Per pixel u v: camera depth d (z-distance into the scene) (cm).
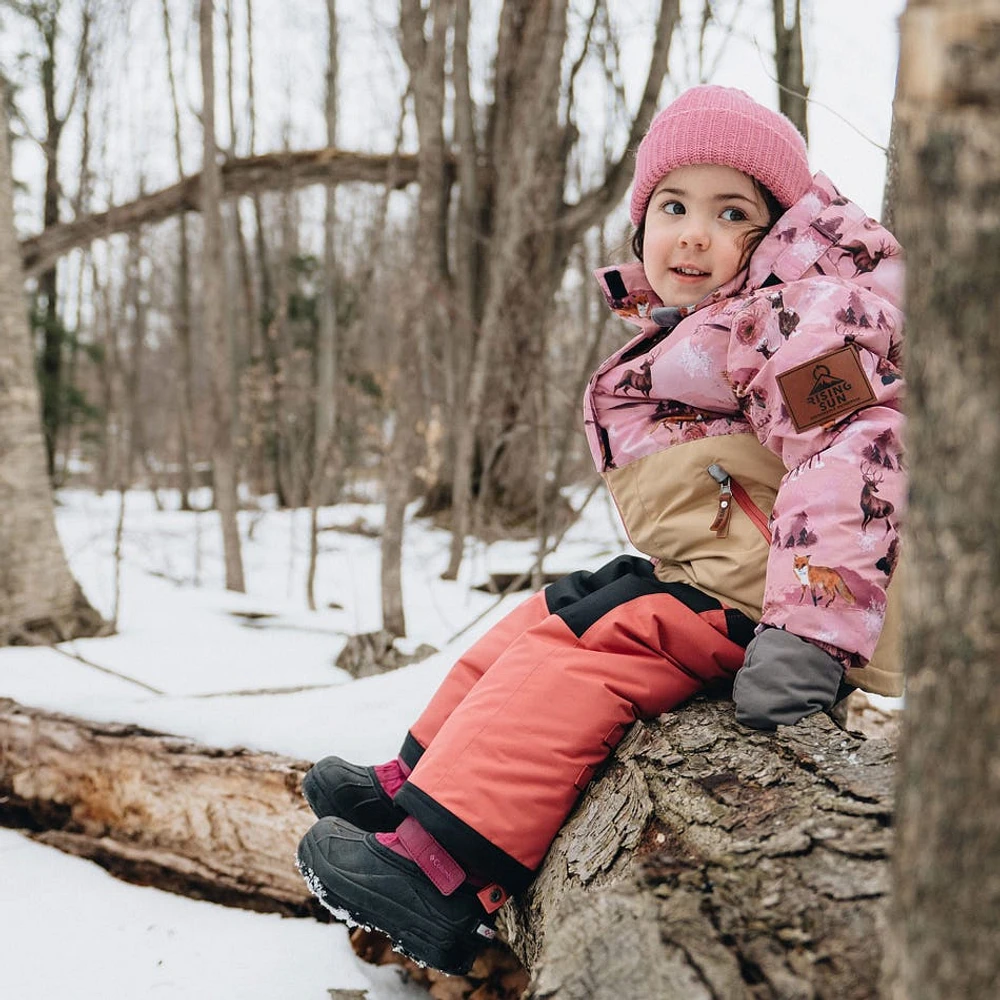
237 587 496
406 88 455
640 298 166
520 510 748
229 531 497
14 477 325
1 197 331
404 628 364
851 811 95
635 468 150
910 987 60
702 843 99
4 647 309
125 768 194
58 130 1018
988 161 51
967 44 51
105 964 155
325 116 1224
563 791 126
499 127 683
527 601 156
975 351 53
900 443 120
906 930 61
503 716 128
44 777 204
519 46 674
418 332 395
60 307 1256
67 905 176
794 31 286
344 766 149
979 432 53
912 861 60
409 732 149
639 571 153
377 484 1133
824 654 117
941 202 53
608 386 154
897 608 127
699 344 142
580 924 87
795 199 151
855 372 122
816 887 85
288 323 1241
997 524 53
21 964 155
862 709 247
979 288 52
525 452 747
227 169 705
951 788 57
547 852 126
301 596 526
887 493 117
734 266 149
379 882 125
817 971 77
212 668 297
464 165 687
